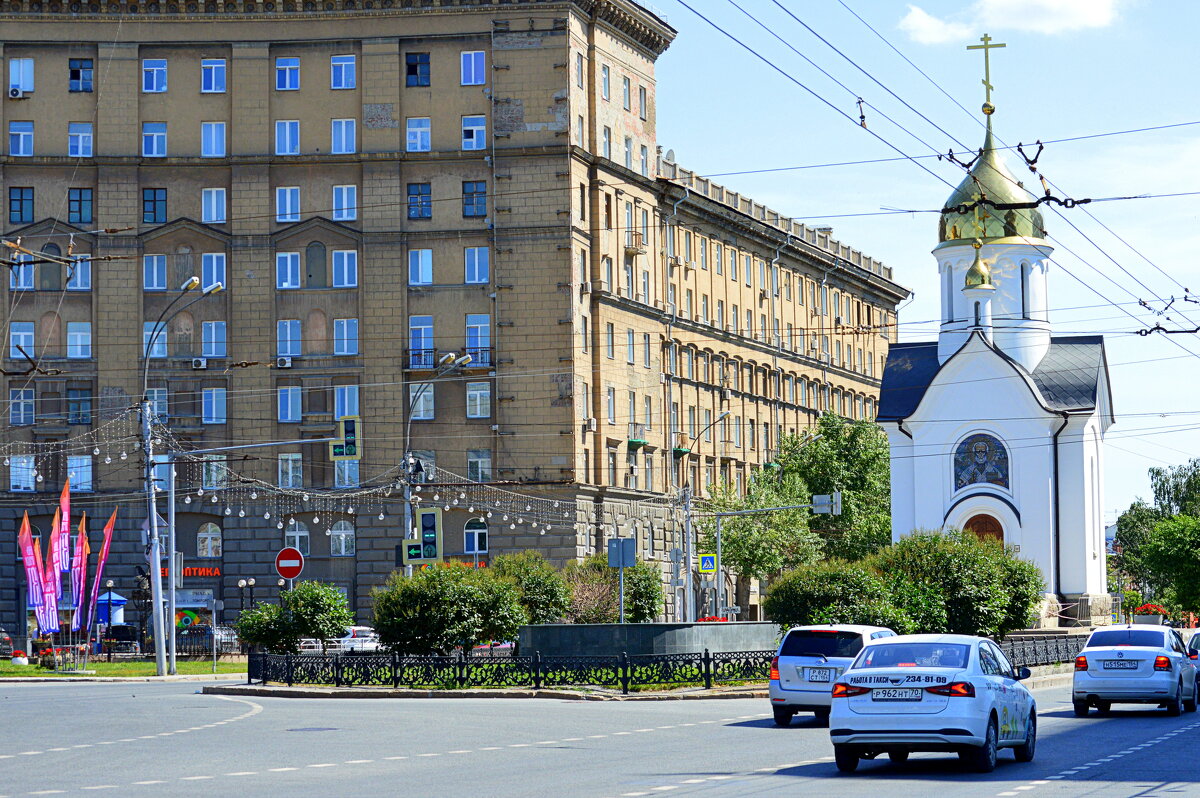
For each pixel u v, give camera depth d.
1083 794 20.23
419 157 86.94
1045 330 88.38
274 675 46.44
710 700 41.47
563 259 86.62
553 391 86.31
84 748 27.09
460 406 86.88
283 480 86.69
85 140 87.00
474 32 87.31
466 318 87.00
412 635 46.75
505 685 43.38
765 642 48.41
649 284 97.81
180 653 75.31
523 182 86.88
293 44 87.50
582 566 76.56
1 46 86.31
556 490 86.00
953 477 84.38
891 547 60.03
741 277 113.06
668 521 98.25
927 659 24.12
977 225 87.75
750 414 113.69
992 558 59.47
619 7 91.69
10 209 86.31
